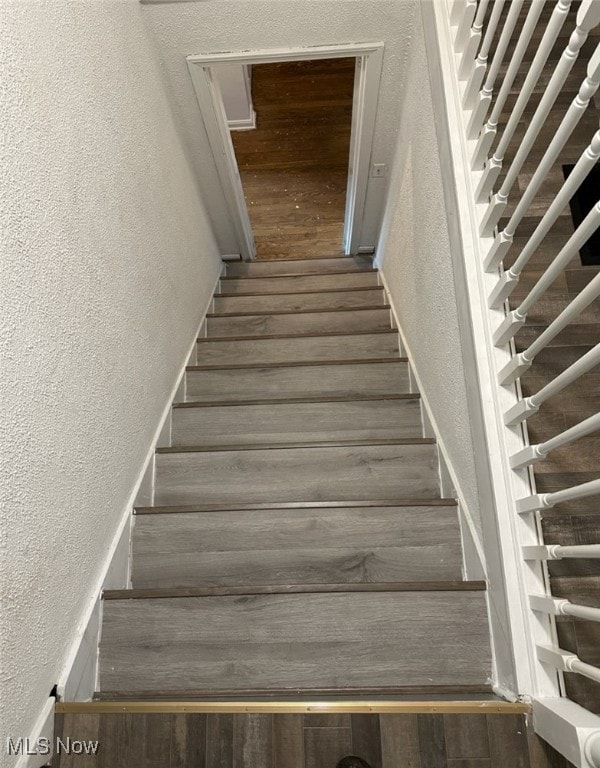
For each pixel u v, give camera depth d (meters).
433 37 1.72
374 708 1.11
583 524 1.28
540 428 1.36
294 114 4.60
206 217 2.95
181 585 1.56
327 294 3.00
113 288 1.50
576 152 1.71
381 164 2.76
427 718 1.11
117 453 1.52
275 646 1.33
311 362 2.34
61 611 1.16
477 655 1.31
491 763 1.08
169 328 2.11
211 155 2.64
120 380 1.55
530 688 1.13
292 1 2.11
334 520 1.60
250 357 2.54
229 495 1.84
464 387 1.51
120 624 1.36
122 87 1.66
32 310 1.04
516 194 1.65
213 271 3.11
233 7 2.10
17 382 0.98
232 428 2.09
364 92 2.42
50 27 1.19
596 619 0.91
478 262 1.39
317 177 4.21
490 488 1.27
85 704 1.12
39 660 1.06
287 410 2.11
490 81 1.34
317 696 1.27
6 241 0.96
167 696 1.27
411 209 2.21
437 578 1.54
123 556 1.53
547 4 1.96
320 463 1.86
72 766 1.09
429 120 1.85
